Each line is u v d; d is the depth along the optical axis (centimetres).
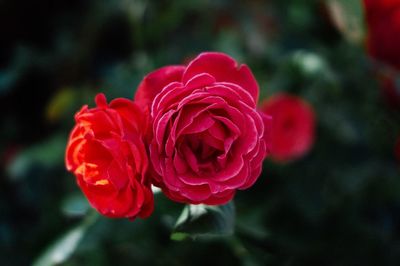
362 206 67
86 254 60
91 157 40
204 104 39
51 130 89
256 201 61
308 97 65
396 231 69
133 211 39
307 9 65
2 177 85
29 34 89
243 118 39
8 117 89
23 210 81
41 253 63
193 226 41
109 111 39
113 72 75
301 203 64
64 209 58
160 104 38
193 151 40
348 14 55
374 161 66
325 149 66
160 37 76
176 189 39
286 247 62
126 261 61
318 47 65
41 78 87
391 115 65
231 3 77
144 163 38
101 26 83
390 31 58
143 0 73
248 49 75
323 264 64
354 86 64
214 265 60
